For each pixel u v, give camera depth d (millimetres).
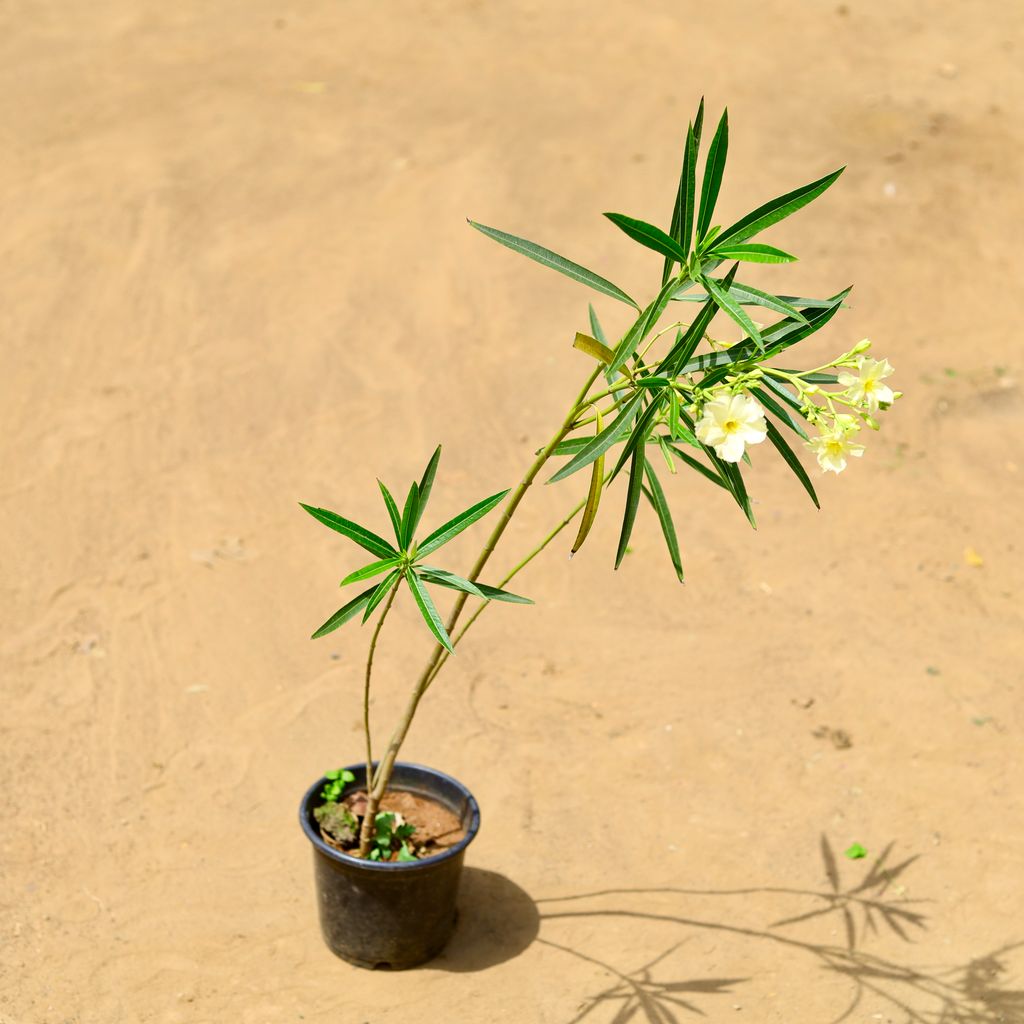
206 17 7188
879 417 4461
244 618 3639
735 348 2736
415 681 3535
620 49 6887
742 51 6895
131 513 3854
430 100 6258
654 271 5121
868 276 5148
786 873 3211
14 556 3725
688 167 2680
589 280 2725
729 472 2730
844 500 4133
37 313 4691
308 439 4230
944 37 7211
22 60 6531
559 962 3051
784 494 4164
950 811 3320
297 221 5324
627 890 3172
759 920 3131
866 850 3252
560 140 5910
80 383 4391
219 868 3174
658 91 6398
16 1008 2945
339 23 7152
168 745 3375
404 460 4172
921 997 3020
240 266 5027
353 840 2984
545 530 3936
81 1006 2957
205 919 3092
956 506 4102
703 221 2689
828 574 3816
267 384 4465
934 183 5750
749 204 5449
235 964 3025
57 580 3684
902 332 4863
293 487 4012
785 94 6430
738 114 6188
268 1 7438
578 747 3416
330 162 5719
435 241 5234
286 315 4797
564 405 4480
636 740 3432
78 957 3021
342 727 3430
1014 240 5434
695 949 3080
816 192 2670
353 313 4828
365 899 2969
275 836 3232
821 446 2674
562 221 5355
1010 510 4090
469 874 3182
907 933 3119
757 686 3545
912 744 3443
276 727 3424
